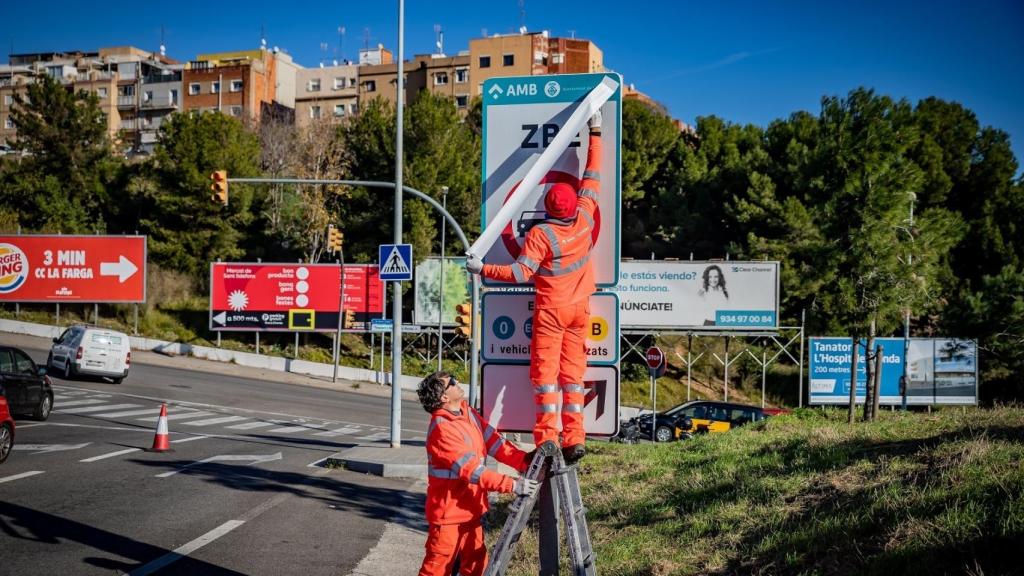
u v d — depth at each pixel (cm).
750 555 620
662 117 5553
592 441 1551
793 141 4628
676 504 831
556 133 646
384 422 2723
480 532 566
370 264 4391
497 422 640
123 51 10419
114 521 919
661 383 4422
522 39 7800
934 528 535
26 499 1014
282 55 9175
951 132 4728
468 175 4931
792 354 4578
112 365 3011
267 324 4356
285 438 1969
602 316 627
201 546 824
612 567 659
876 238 1848
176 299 4922
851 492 691
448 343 4516
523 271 545
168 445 1577
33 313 4572
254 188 5297
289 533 910
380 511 1085
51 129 5791
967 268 4531
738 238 4762
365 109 5703
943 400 3581
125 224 5759
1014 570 458
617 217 620
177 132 5134
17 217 5403
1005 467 631
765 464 926
